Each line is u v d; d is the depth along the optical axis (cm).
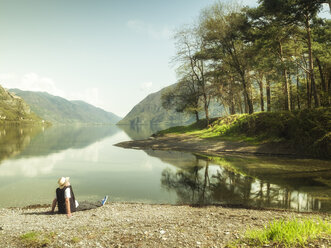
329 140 1838
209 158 2081
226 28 3181
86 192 1106
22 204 934
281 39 2691
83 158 2239
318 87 3058
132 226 584
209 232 518
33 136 5669
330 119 1877
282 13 2095
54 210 802
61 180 714
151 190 1127
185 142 3069
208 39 3425
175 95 4697
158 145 3131
